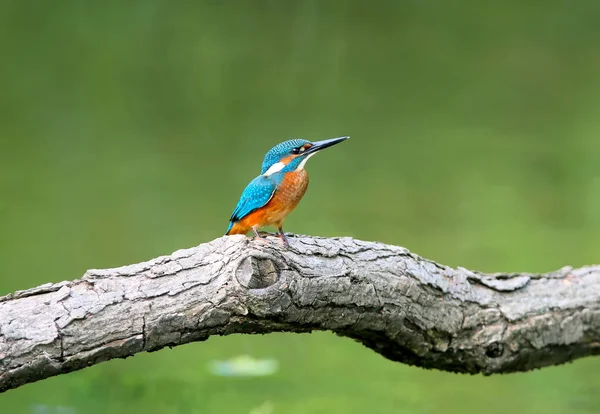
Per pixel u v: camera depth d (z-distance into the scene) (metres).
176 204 14.97
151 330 5.86
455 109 21.44
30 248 13.13
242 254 6.04
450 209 15.55
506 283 7.27
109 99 20.47
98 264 12.67
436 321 6.85
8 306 5.67
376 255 6.67
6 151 17.80
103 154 18.02
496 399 9.84
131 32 24.30
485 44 24.83
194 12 25.55
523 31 26.20
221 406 9.52
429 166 17.92
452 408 9.55
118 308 5.80
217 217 14.63
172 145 18.36
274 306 6.03
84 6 24.64
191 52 23.59
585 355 7.49
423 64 23.97
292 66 23.34
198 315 5.93
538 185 16.81
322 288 6.24
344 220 14.92
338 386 10.11
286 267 6.16
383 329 6.70
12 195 15.44
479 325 7.04
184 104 20.81
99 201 15.45
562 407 9.54
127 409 9.38
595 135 19.75
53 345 5.61
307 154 8.03
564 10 26.41
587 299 7.32
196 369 10.59
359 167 17.92
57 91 21.16
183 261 6.09
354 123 20.33
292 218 15.00
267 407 9.30
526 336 7.13
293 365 10.83
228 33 24.23
